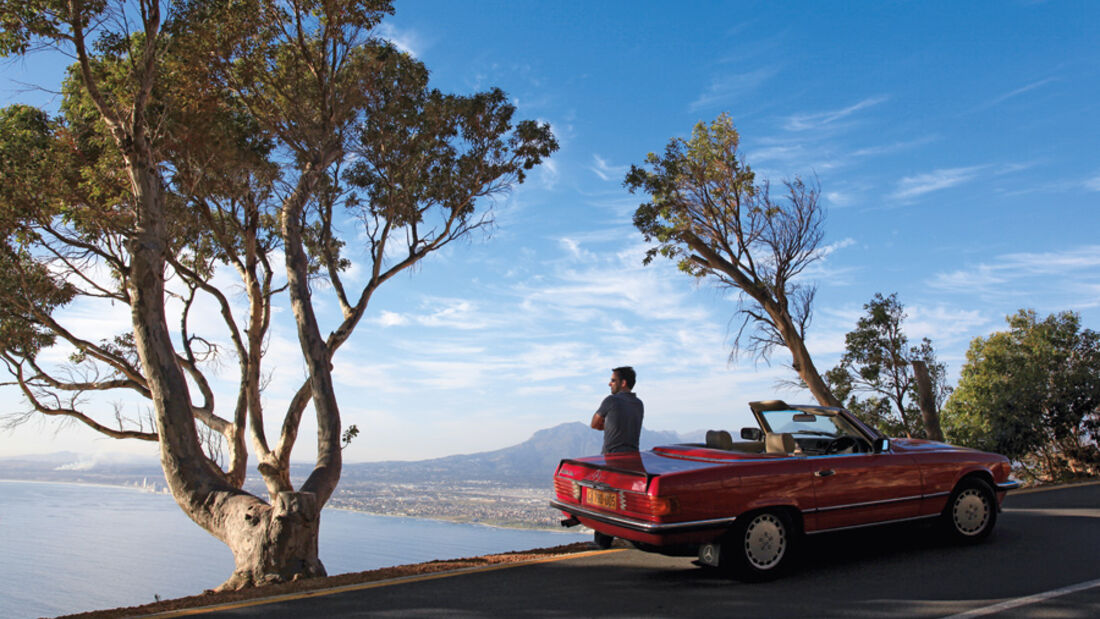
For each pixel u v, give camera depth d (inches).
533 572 228.1
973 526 246.4
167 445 359.6
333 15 524.1
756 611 172.2
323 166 518.3
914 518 231.0
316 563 320.2
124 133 397.1
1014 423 834.2
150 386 365.4
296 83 552.7
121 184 543.5
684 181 740.0
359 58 582.6
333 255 729.6
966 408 1013.2
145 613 204.4
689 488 191.2
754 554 201.8
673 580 209.8
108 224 550.3
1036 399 827.4
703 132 746.2
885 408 882.1
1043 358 863.1
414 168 655.8
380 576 241.0
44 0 394.6
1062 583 193.0
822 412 241.9
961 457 243.8
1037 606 170.7
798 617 165.9
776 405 250.5
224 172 594.9
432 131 647.1
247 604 197.9
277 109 578.9
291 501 318.7
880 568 215.8
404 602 192.2
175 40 490.0
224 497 349.7
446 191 662.5
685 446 244.5
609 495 208.5
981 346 1010.1
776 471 205.0
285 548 312.0
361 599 197.9
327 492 360.5
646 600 186.1
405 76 615.8
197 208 625.9
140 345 366.6
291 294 419.8
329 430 388.2
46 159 527.8
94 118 553.0
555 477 240.8
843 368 895.1
